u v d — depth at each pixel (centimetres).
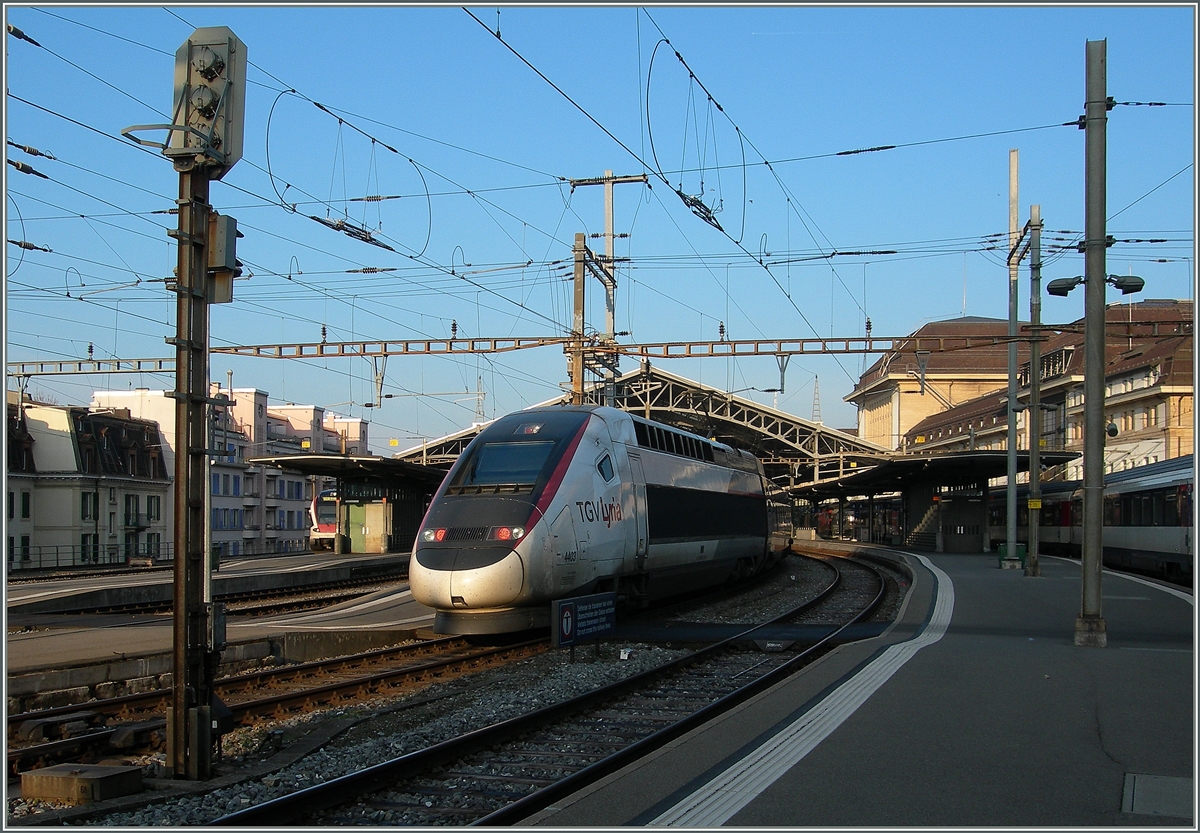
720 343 2641
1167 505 3039
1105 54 1416
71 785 809
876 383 9806
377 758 955
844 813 652
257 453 7538
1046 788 711
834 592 2798
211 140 868
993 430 7256
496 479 1755
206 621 892
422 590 1642
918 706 998
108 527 6019
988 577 2772
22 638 1686
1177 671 1212
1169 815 650
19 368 3147
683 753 808
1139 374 5934
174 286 861
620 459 1989
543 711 1063
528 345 2745
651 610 2347
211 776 870
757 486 3091
